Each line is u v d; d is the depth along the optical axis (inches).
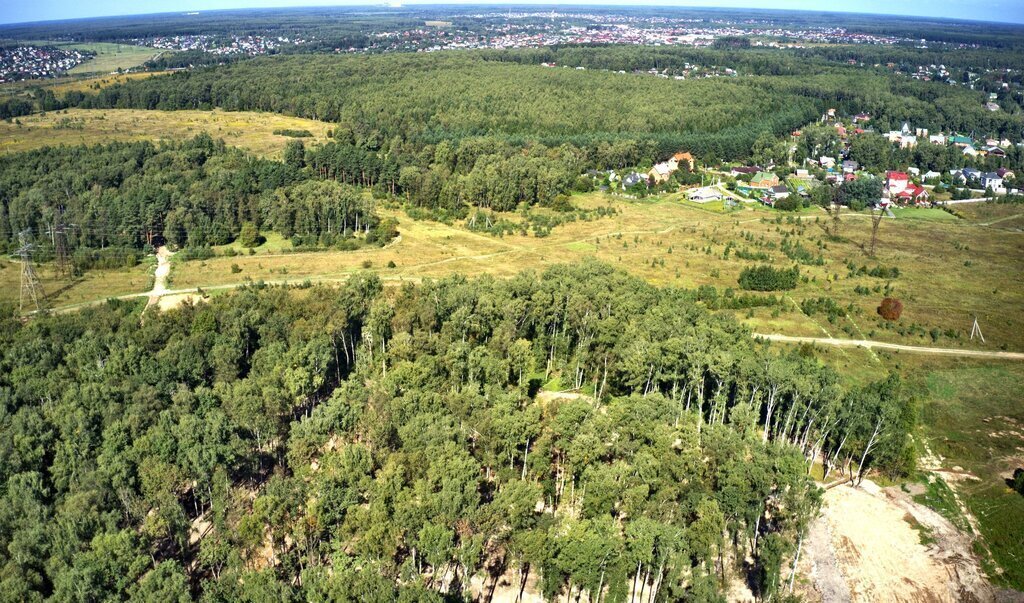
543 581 2677.2
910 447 3545.8
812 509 3031.5
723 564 2938.0
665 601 2591.0
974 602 2842.0
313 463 3356.3
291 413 3772.1
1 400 3452.3
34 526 2608.3
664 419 3353.8
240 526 2664.9
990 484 3545.8
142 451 3056.1
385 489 2785.4
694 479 3046.3
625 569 2605.8
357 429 3405.5
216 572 2743.6
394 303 4899.1
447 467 2871.6
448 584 2770.7
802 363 3924.7
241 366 4227.4
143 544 2645.2
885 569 2984.7
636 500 2856.8
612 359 4269.2
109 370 3767.2
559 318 4714.6
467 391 3553.2
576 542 2578.7
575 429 3257.9
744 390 3762.3
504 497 2770.7
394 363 4101.9
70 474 3029.0
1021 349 5004.9
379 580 2375.7
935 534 3198.8
